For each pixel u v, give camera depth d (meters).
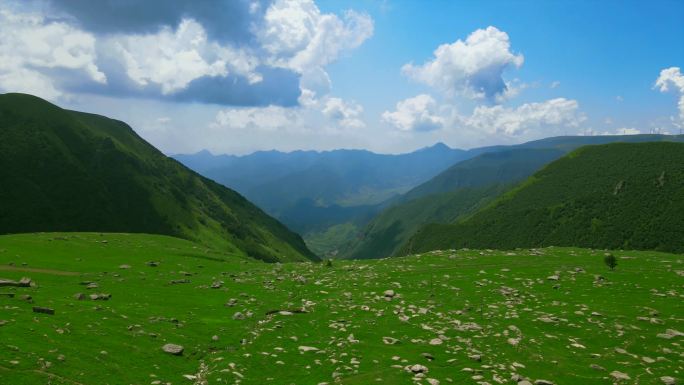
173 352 39.03
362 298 62.91
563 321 49.09
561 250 108.94
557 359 38.94
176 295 62.69
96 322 42.94
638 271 75.56
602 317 50.38
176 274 79.75
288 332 46.78
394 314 53.53
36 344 34.72
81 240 103.62
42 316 41.62
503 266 83.19
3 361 31.03
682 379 34.47
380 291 67.12
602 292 62.00
